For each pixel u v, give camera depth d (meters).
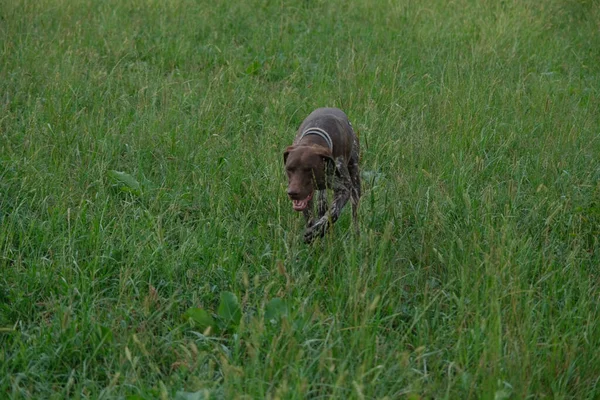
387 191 5.54
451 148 6.59
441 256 4.62
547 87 8.24
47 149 6.30
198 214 5.57
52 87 7.43
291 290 4.33
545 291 4.62
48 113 6.85
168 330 4.21
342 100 7.55
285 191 5.58
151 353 3.93
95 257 4.57
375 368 3.52
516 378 3.68
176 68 8.73
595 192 5.83
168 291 4.58
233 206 5.60
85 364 3.85
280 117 7.19
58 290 4.48
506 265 4.34
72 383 3.67
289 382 3.64
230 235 5.11
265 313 4.14
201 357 3.66
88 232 5.08
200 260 4.89
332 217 4.96
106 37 9.27
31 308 4.36
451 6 11.06
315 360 3.69
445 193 5.60
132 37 9.18
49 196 5.51
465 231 5.09
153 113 6.91
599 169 6.34
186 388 3.70
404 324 4.31
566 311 4.27
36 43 8.69
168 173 6.05
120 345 3.96
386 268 4.74
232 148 6.56
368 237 4.73
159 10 10.41
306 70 8.85
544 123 7.31
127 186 5.75
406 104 7.62
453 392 3.63
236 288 4.52
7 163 5.91
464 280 4.29
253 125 7.24
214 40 9.59
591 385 3.87
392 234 5.16
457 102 7.52
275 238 5.00
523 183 6.27
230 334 4.23
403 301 4.61
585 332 4.04
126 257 4.87
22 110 7.26
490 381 3.54
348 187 5.12
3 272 4.64
